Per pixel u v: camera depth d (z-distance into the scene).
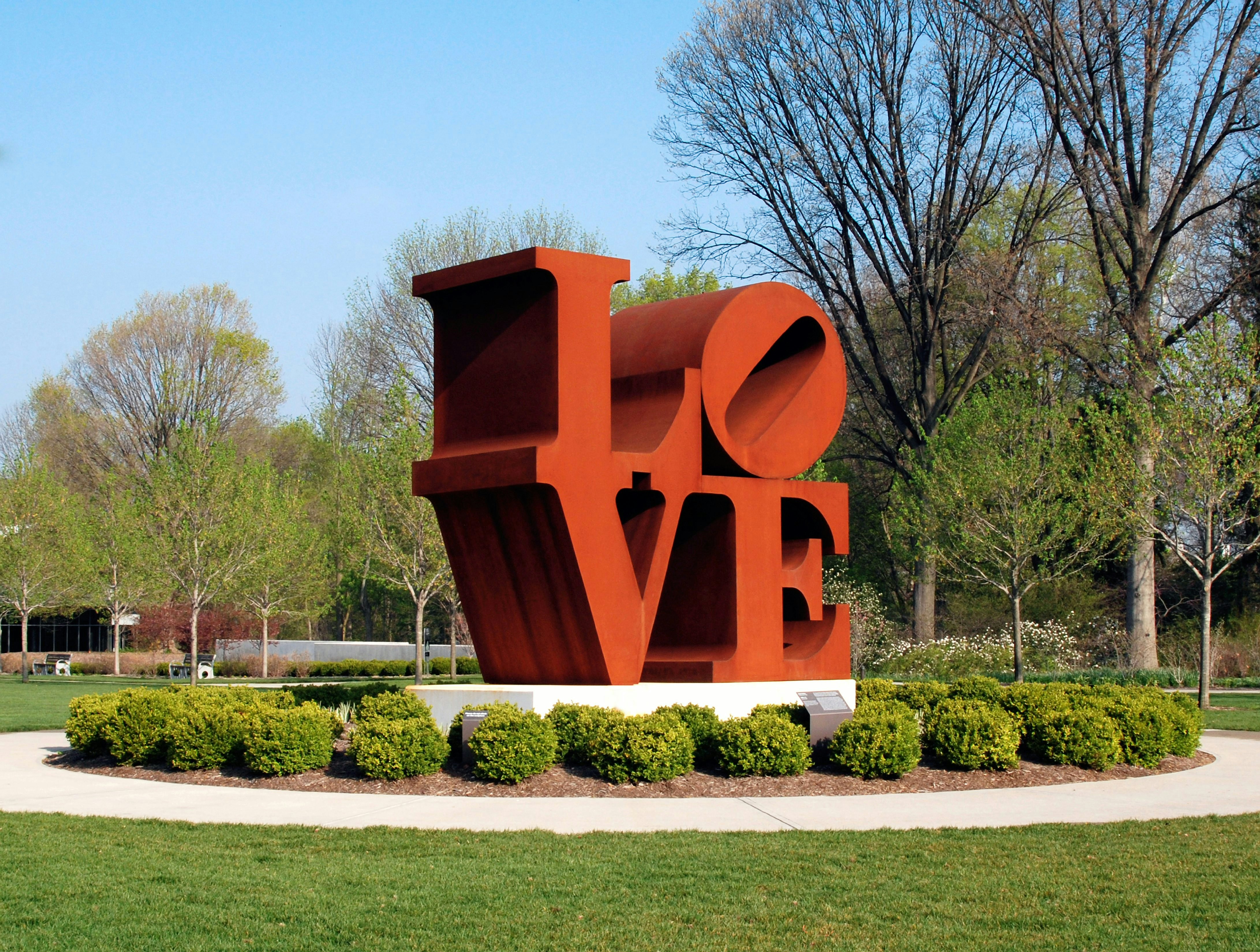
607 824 10.69
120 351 55.91
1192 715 15.91
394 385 34.81
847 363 47.31
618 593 15.32
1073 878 8.61
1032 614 40.97
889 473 49.44
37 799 12.27
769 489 17.38
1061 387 38.59
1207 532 25.45
